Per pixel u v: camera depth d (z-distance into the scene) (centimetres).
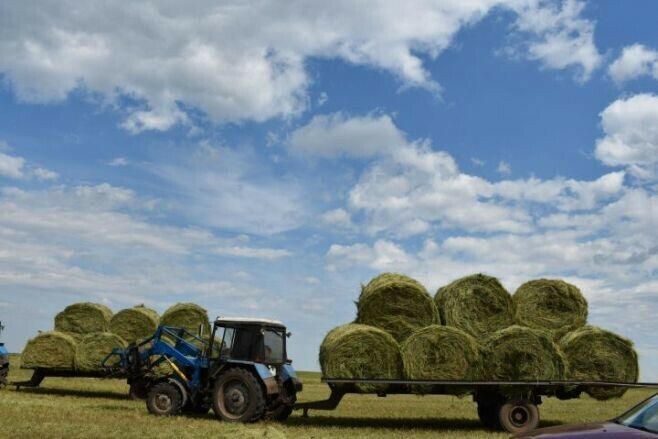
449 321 1295
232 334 1377
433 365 1233
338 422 1361
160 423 1173
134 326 1961
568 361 1259
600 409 1784
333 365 1233
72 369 1809
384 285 1302
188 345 1487
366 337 1235
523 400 1264
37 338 1812
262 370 1321
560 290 1351
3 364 1883
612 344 1266
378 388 1243
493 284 1308
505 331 1247
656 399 675
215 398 1307
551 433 627
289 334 1462
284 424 1292
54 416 1184
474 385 1253
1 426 1038
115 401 1606
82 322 1955
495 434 1187
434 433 1179
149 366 1542
